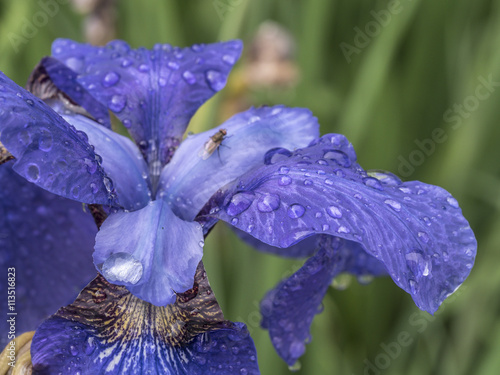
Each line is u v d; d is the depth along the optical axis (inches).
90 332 6.6
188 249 6.8
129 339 6.7
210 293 6.7
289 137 7.6
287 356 7.3
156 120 7.7
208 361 6.7
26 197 7.8
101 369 6.5
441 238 6.8
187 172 7.4
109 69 7.7
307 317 7.3
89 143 7.1
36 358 6.4
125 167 7.3
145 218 6.9
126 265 6.6
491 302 11.5
